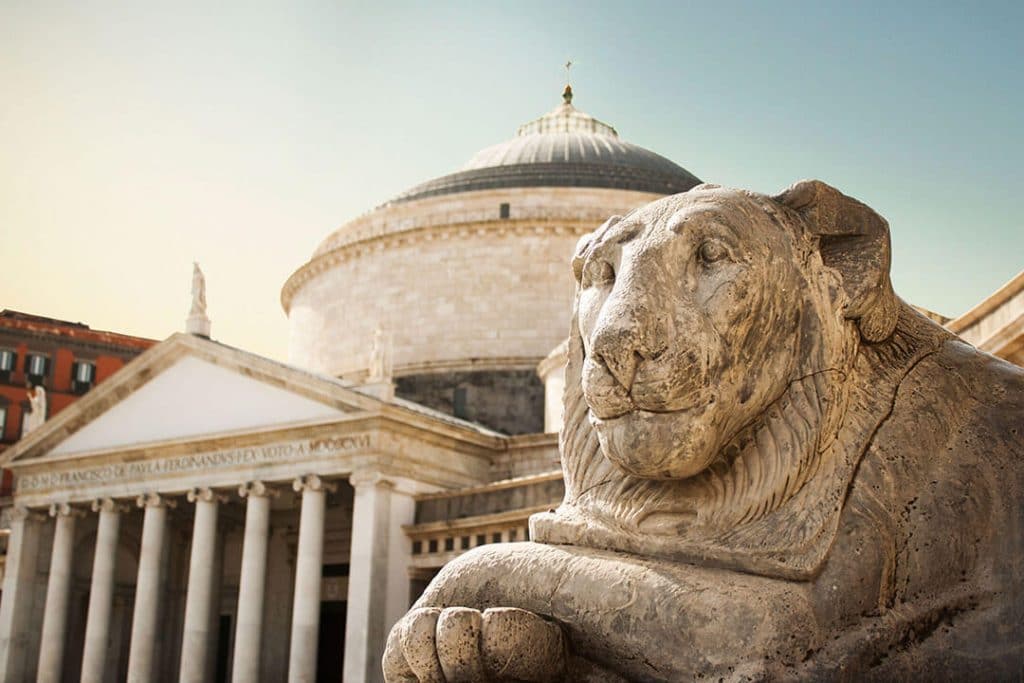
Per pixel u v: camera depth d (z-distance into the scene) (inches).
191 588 1633.9
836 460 121.7
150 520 1728.6
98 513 1999.3
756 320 121.4
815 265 126.6
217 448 1662.2
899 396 129.7
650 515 124.6
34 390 2758.4
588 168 2358.5
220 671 1911.9
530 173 2346.2
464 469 1616.6
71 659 1942.7
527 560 128.9
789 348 123.8
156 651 1702.8
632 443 118.3
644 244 123.5
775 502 120.2
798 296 124.6
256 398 1646.2
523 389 2113.7
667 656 114.7
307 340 2417.6
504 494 1443.2
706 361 117.5
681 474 119.3
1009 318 598.2
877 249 128.0
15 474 1930.4
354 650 1419.8
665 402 116.8
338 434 1540.4
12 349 2760.8
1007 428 129.6
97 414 1830.7
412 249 2260.1
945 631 117.6
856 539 116.6
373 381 1562.5
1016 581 118.0
